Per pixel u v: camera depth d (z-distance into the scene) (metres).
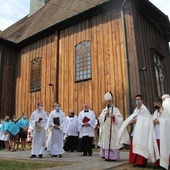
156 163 5.48
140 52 11.87
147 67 12.26
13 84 17.30
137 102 6.10
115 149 6.59
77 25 14.08
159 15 14.09
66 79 13.88
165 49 15.99
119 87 11.47
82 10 13.86
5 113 16.36
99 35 12.87
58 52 14.73
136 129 5.80
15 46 17.86
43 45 15.90
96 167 5.18
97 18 13.16
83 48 13.47
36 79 15.84
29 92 16.05
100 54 12.57
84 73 13.14
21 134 11.39
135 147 5.63
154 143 5.50
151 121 5.75
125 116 10.96
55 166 5.49
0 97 16.27
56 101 13.92
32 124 8.17
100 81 12.27
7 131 11.21
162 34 15.84
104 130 6.82
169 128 5.55
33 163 5.98
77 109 12.92
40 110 8.42
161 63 14.53
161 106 5.83
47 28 15.20
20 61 17.48
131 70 11.26
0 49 17.20
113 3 12.55
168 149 5.37
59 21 14.52
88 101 12.54
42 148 7.92
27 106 15.92
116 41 12.09
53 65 14.77
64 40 14.60
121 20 12.12
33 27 18.03
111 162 6.16
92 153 9.08
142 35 12.70
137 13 12.69
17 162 6.18
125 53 11.52
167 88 14.74
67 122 10.43
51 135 8.16
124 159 6.99
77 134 10.41
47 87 14.81
